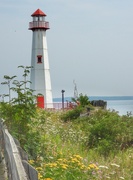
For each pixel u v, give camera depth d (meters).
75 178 22.50
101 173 27.39
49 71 149.00
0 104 30.78
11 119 30.44
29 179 12.91
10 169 16.98
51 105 143.50
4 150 22.53
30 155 28.62
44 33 150.50
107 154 36.62
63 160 25.25
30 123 30.61
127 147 38.81
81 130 46.09
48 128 43.12
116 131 40.44
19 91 30.81
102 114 57.19
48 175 21.92
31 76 148.25
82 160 30.70
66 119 61.59
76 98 99.38
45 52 149.62
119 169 29.73
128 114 47.97
